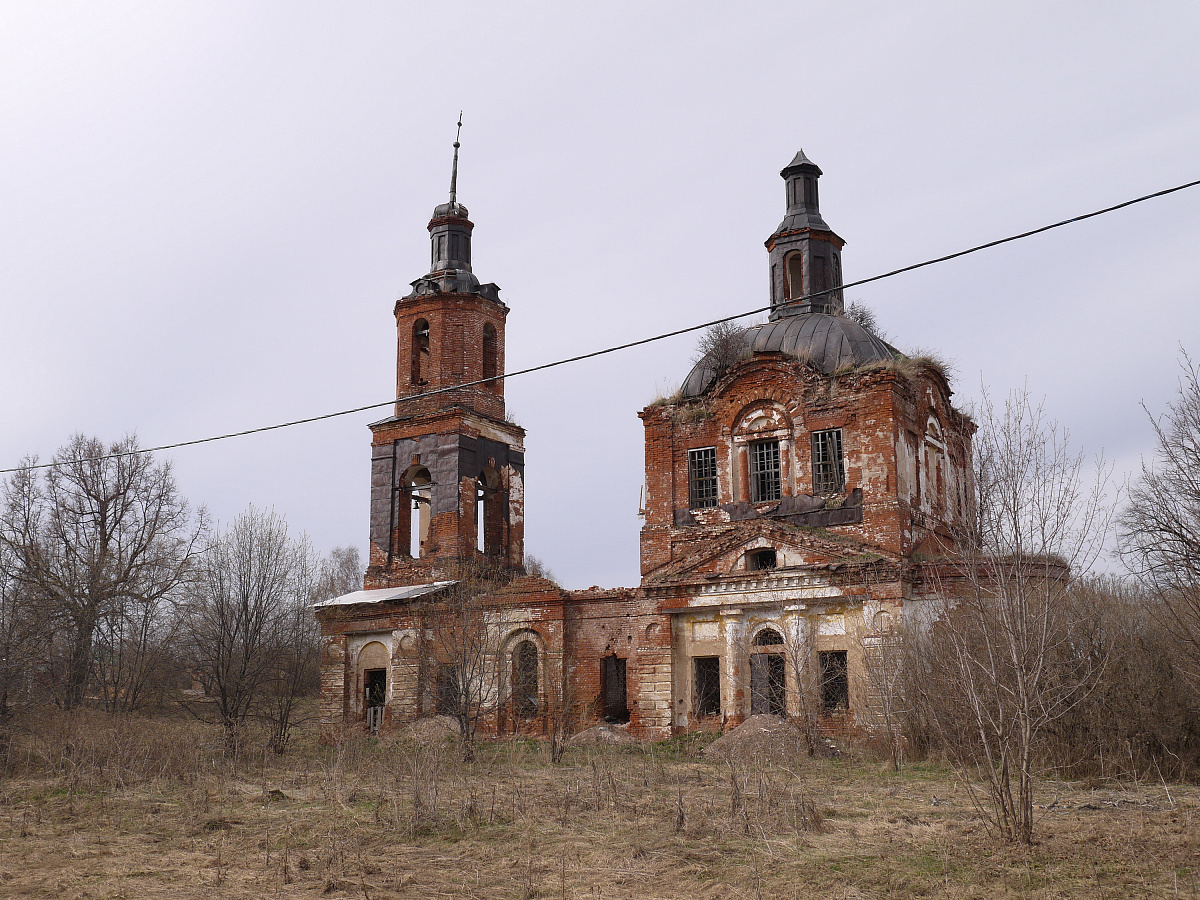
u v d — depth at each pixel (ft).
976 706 48.65
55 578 133.69
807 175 127.65
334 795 68.39
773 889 40.91
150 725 107.76
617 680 113.39
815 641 96.63
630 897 40.91
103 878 46.34
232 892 43.37
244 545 114.42
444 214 139.33
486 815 58.34
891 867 43.09
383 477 132.67
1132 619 69.62
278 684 115.96
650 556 111.86
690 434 112.98
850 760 81.30
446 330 133.18
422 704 116.16
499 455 134.51
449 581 122.52
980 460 50.08
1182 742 65.57
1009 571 48.08
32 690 123.65
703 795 64.03
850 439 103.60
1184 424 75.25
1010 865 42.42
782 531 101.04
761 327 118.83
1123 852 43.37
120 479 154.61
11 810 66.54
